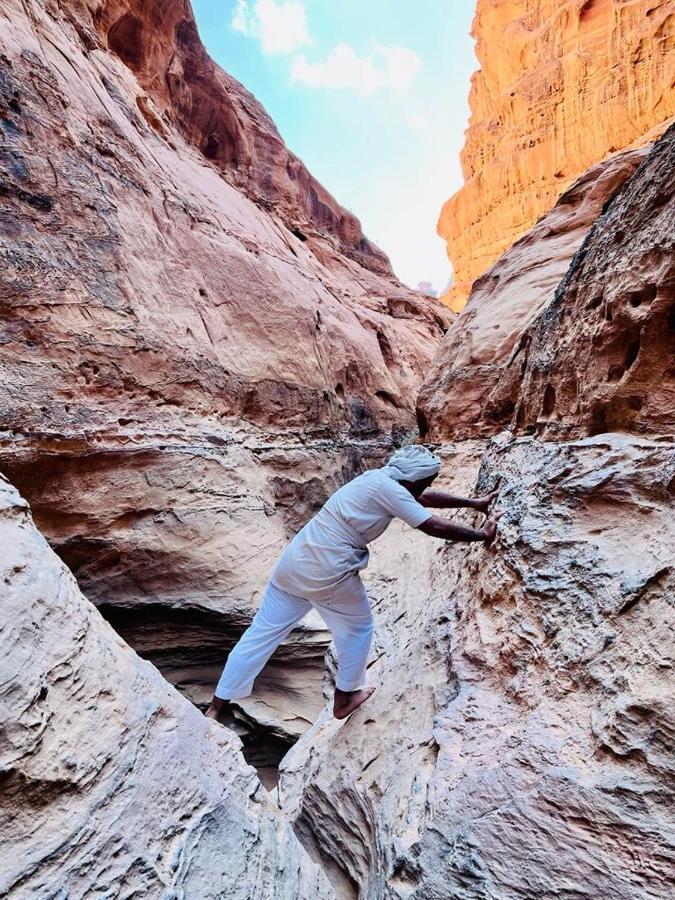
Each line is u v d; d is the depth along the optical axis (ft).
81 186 16.88
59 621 5.23
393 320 49.49
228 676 9.07
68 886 4.09
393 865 6.11
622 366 8.00
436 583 12.91
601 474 7.14
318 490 23.79
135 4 36.88
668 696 4.91
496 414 19.20
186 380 18.25
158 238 20.12
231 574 16.49
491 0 101.09
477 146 106.42
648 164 8.64
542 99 89.86
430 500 9.39
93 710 5.01
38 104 16.60
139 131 25.45
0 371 13.15
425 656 9.55
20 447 13.05
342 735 9.58
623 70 78.13
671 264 7.04
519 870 5.04
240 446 19.57
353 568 8.74
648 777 4.81
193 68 45.88
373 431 33.19
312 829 8.89
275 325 25.12
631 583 5.82
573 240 21.84
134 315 16.87
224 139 49.11
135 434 15.76
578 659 5.98
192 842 5.08
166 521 15.94
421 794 6.59
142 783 5.00
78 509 14.43
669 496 6.22
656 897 4.35
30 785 4.22
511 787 5.57
